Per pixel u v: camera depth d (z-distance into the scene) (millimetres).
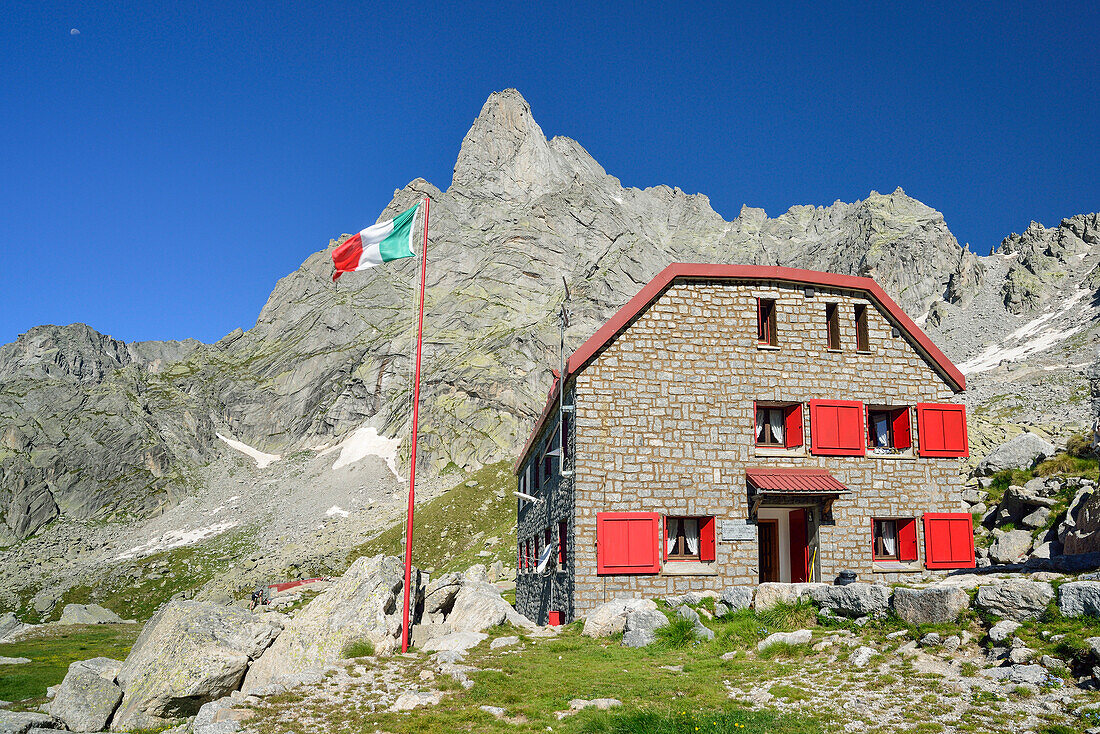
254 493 145375
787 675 14117
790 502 23250
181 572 103812
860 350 25219
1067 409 104375
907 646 14289
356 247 21359
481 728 11898
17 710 17406
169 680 15750
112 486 147625
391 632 18141
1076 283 189375
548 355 157250
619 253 190625
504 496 101438
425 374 171375
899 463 24406
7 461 146125
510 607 21969
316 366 191250
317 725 12344
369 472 141875
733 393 23859
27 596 99312
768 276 24578
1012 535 25672
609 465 22766
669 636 18203
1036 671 11586
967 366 162500
